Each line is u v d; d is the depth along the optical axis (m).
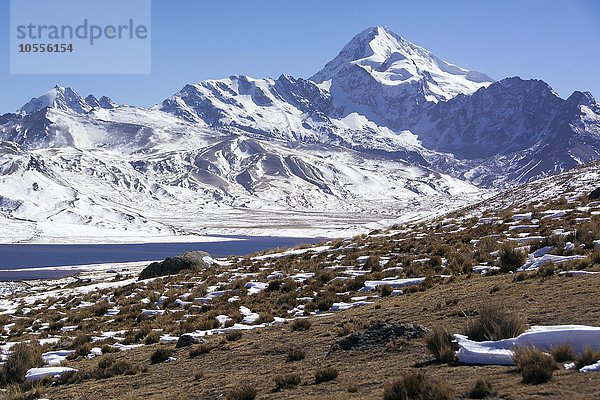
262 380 14.09
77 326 30.72
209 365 16.98
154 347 22.27
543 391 9.64
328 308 25.48
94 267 110.94
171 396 13.80
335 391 11.95
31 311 38.84
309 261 41.38
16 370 19.89
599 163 75.50
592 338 11.77
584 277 19.83
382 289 26.00
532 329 13.41
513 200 67.75
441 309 18.56
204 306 30.19
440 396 9.88
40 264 126.06
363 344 15.45
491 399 9.77
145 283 43.38
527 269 24.78
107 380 17.50
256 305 29.00
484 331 13.52
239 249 187.88
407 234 48.50
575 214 39.84
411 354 13.88
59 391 16.86
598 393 9.16
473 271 27.58
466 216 58.97
